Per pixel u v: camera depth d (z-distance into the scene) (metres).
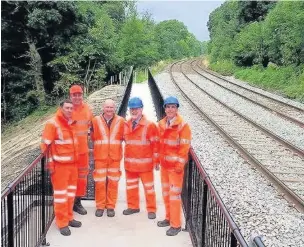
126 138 7.32
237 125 17.64
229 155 12.98
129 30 49.94
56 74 35.19
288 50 34.19
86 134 7.21
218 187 10.09
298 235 7.77
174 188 6.77
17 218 5.72
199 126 17.19
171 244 6.49
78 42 34.91
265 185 10.43
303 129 17.62
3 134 29.67
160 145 7.05
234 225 4.02
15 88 33.78
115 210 7.74
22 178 5.54
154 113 18.53
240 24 55.97
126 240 6.57
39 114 32.06
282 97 28.70
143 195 8.73
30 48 32.62
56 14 31.36
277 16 38.25
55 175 6.50
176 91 28.70
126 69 43.03
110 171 7.37
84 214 7.47
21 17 32.00
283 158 12.96
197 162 6.21
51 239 6.52
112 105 7.23
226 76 46.94
